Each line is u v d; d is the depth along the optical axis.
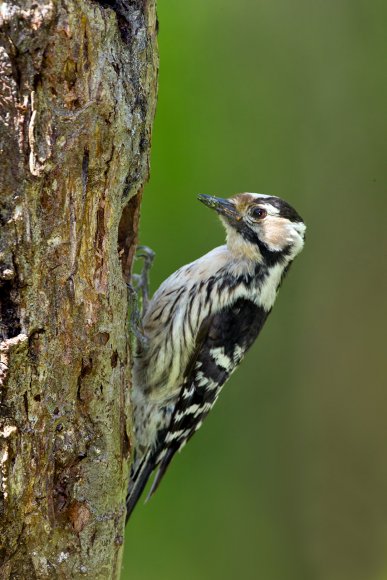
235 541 13.51
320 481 14.72
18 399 5.85
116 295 6.43
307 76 14.14
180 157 13.28
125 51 6.43
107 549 6.49
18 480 5.88
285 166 14.02
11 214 5.71
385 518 14.36
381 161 14.04
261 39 14.01
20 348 5.80
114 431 6.47
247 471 14.07
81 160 5.96
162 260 12.98
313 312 14.45
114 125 6.12
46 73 5.69
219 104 13.59
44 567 6.13
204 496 13.68
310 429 14.74
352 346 14.30
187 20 13.66
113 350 6.40
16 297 5.82
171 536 13.30
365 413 14.29
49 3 5.56
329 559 14.45
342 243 14.25
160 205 13.12
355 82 14.12
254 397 14.52
